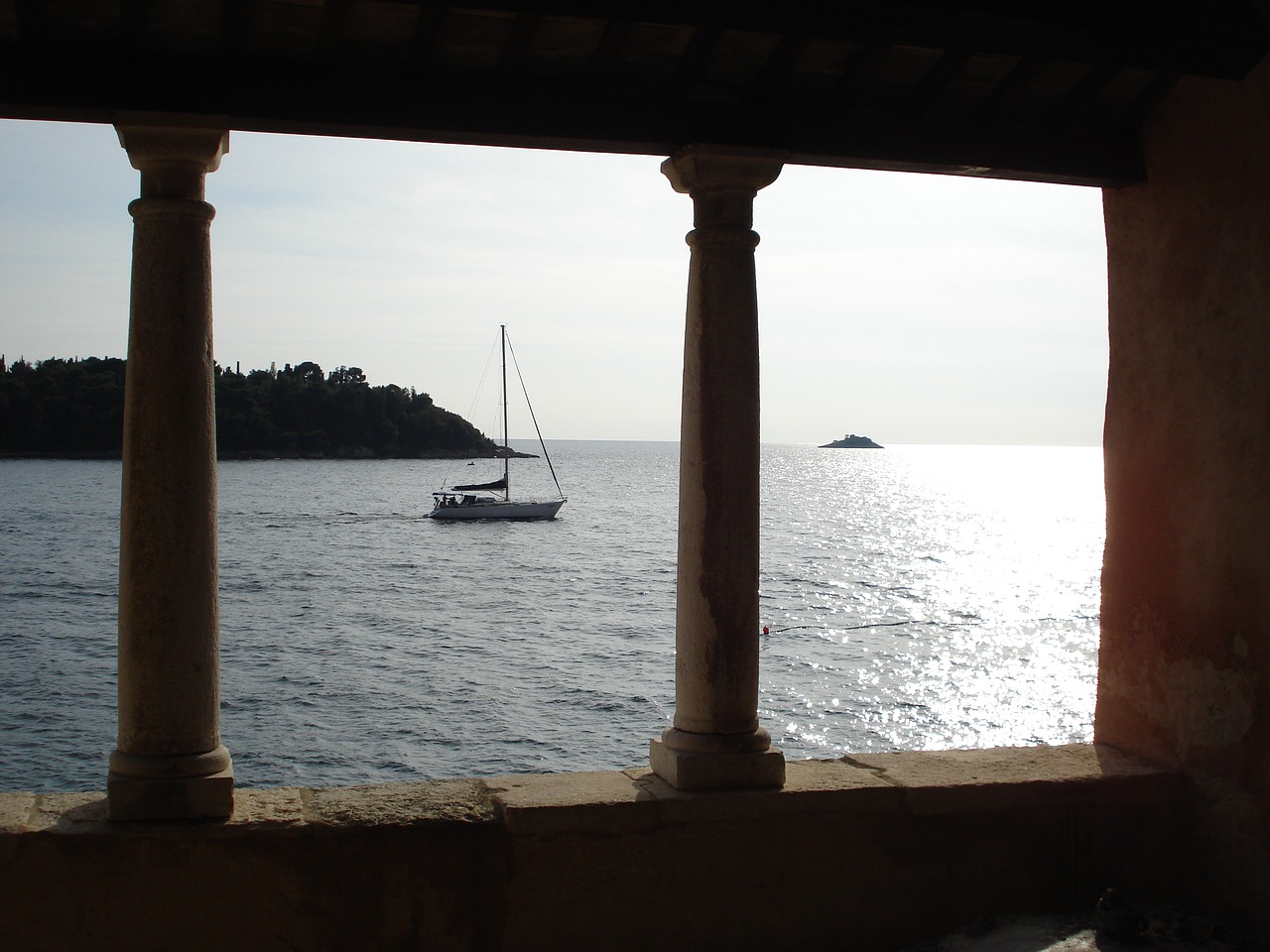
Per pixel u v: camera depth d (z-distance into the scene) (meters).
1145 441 5.48
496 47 4.47
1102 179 5.43
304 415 142.12
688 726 4.83
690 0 4.22
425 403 163.25
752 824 4.68
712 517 4.77
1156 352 5.42
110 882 4.10
